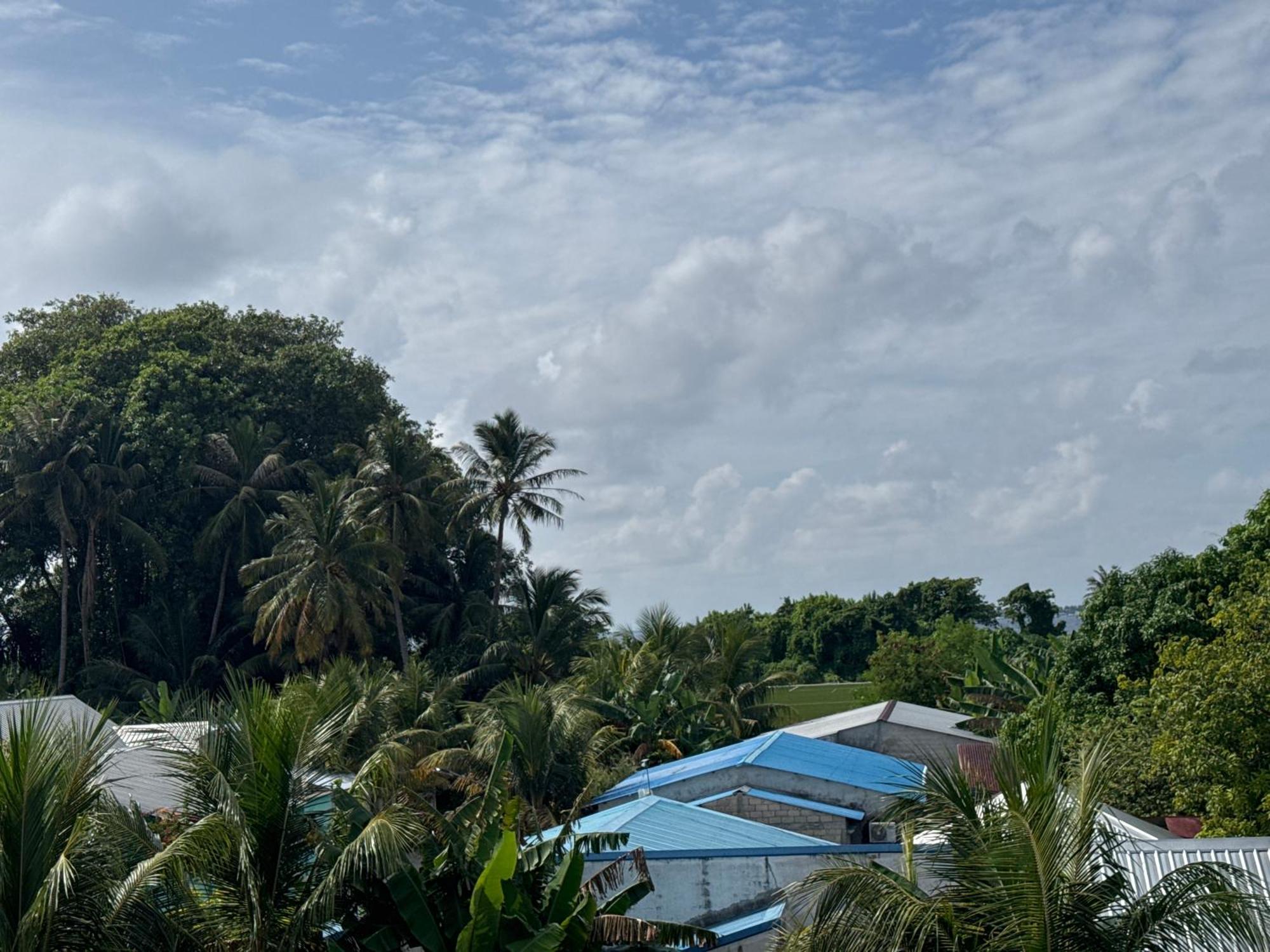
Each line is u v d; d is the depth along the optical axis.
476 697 55.31
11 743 13.12
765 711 53.06
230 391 60.31
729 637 57.91
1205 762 19.89
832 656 104.38
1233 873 13.05
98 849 14.47
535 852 17.69
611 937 16.77
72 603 59.41
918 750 38.16
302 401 63.09
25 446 54.03
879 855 19.83
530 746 30.98
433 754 34.06
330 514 49.88
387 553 51.62
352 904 16.67
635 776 35.50
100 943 13.74
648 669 48.41
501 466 58.00
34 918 12.39
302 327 70.56
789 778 29.19
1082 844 12.89
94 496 54.72
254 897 15.04
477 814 18.36
